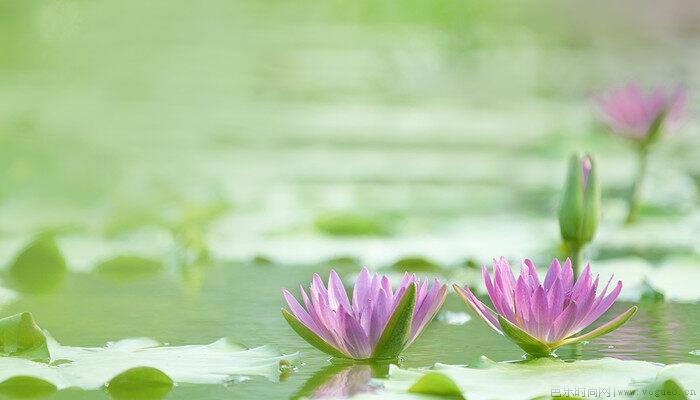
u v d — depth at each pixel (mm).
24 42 25156
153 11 28859
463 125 18641
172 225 10195
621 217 10977
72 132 16969
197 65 25578
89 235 10469
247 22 31781
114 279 7980
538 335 5004
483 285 7457
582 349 5301
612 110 10164
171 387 4570
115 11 27328
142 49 26547
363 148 16359
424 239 9758
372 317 5008
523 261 5258
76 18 25828
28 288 7555
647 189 12305
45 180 12953
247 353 5141
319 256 8875
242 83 23859
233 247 9516
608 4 29719
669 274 7555
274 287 7547
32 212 11695
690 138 16109
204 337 5758
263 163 15094
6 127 16203
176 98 22156
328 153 16000
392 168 14547
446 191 12852
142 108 20578
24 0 25234
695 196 12023
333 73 24812
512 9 29531
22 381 4566
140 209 11781
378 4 31141
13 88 22375
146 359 5023
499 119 18938
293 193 12570
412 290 4922
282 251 9242
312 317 5055
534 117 18750
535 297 4957
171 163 14875
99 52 25875
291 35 30188
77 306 6828
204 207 10055
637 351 5242
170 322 6230
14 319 5133
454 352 5273
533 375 4523
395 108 20906
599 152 15133
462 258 8336
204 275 8148
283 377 4719
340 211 10469
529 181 13375
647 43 29203
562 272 5211
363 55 26672
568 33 29125
